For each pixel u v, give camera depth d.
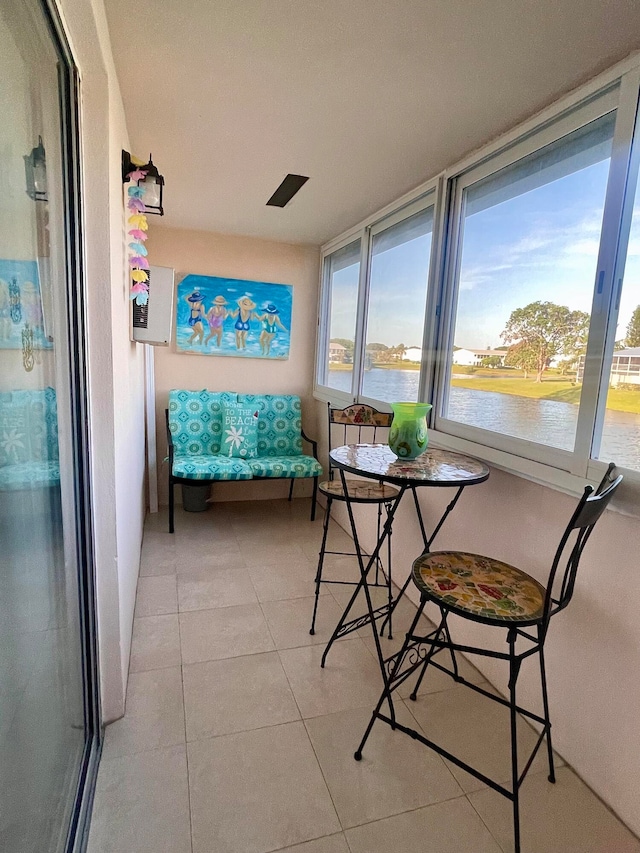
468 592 1.33
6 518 0.73
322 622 2.17
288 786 1.35
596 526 1.39
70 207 1.18
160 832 1.21
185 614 2.18
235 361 3.77
